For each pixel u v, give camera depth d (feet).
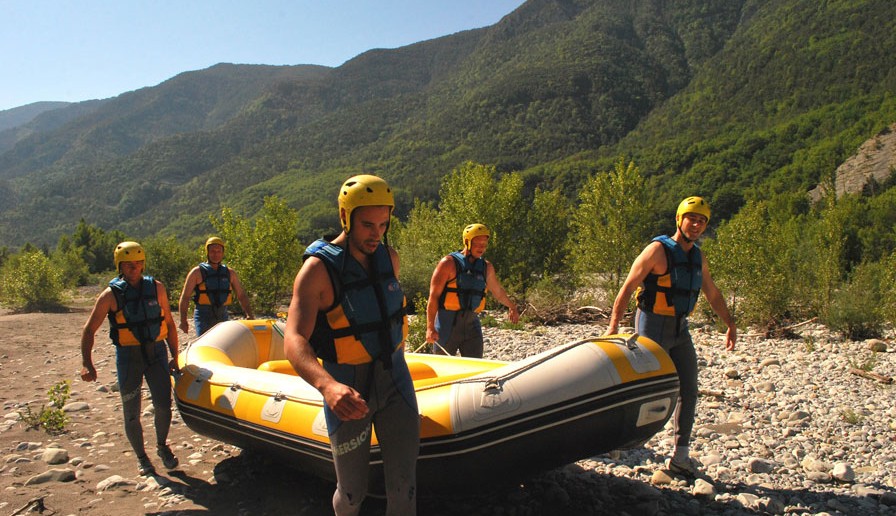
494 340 39.52
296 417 13.64
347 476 9.76
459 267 19.80
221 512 13.71
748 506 13.47
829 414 20.95
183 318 26.71
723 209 310.24
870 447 17.65
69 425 21.07
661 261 14.57
